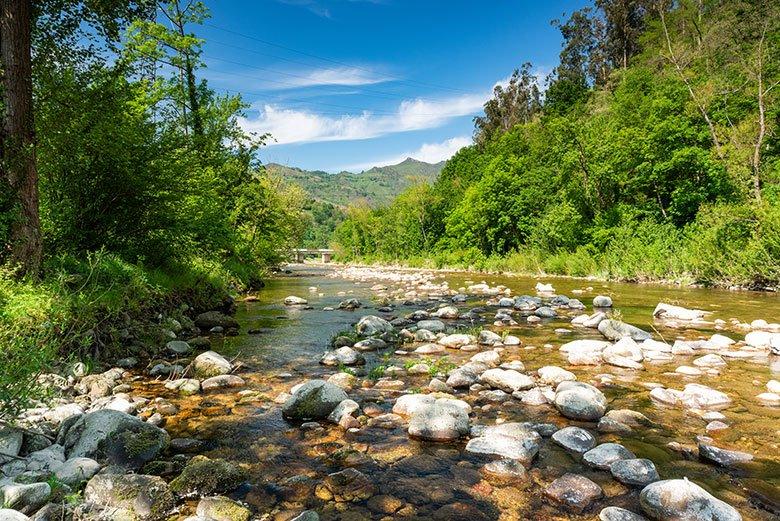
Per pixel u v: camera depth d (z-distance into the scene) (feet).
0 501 10.14
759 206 64.03
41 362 14.46
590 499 11.36
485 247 144.36
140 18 38.11
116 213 36.91
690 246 72.13
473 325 37.86
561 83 254.27
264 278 107.34
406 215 211.00
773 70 94.22
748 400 18.63
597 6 263.08
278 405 19.21
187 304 41.29
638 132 99.76
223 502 11.12
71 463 12.59
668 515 10.24
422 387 21.33
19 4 27.02
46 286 24.50
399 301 56.08
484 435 15.03
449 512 11.04
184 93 74.18
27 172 26.86
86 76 33.65
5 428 13.57
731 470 12.73
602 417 16.62
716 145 88.28
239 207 77.56
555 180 125.08
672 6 205.05
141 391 21.09
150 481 11.73
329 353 27.07
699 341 28.96
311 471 13.30
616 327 31.55
